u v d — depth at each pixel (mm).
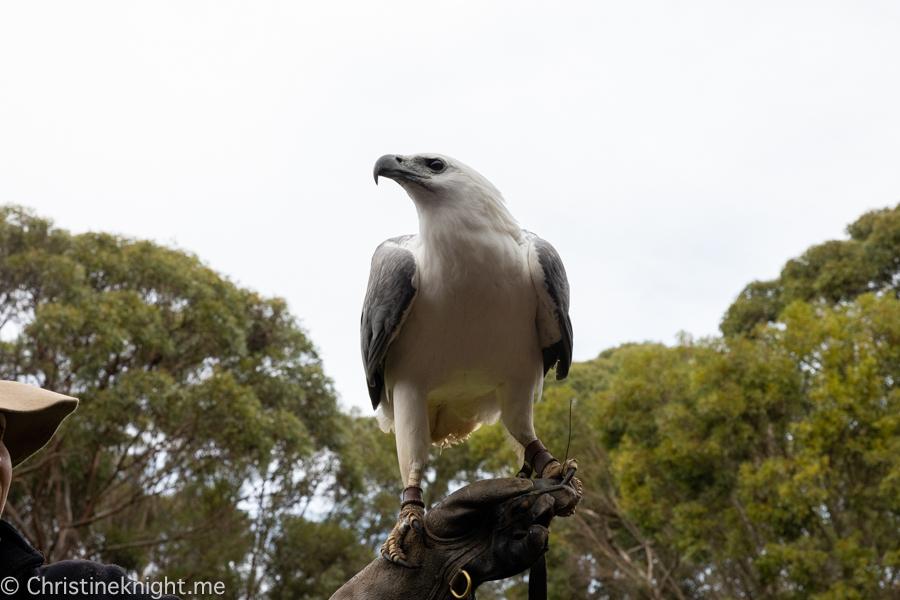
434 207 3240
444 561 2904
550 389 18062
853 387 11305
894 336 11734
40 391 2611
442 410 3701
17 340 13266
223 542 16000
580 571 19250
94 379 12555
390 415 3818
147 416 13375
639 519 13664
